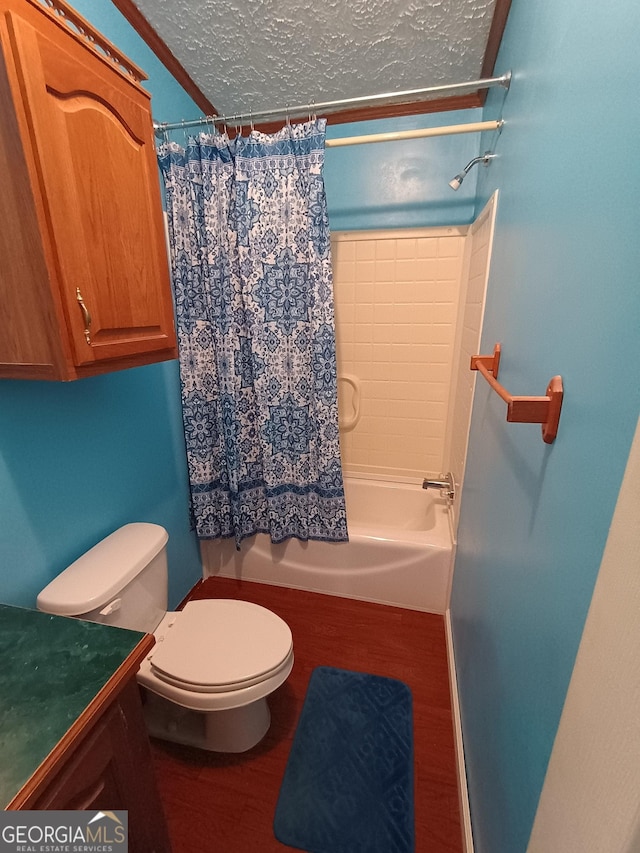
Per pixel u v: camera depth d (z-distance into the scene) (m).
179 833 1.09
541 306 0.74
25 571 1.04
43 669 0.70
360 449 2.35
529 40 0.93
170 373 1.67
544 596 0.64
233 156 1.49
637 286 0.41
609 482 0.44
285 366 1.71
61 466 1.14
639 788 0.31
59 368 0.81
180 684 1.09
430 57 1.45
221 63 1.50
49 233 0.74
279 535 1.90
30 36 0.67
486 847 0.88
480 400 1.34
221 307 1.62
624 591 0.35
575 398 0.56
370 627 1.77
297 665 1.59
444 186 1.87
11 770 0.54
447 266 1.96
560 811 0.45
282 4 1.20
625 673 0.34
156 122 1.48
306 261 1.58
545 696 0.60
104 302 0.89
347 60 1.47
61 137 0.75
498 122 1.25
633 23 0.43
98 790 0.65
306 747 1.30
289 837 1.08
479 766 1.01
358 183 1.96
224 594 1.97
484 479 1.19
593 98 0.54
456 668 1.47
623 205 0.45
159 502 1.64
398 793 1.17
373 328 2.14
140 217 0.99
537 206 0.80
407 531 1.88
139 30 1.32
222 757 1.27
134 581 1.17
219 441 1.84
